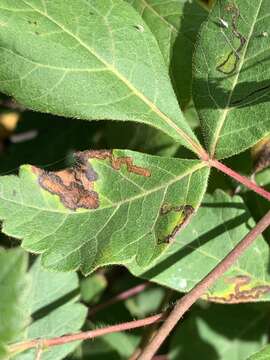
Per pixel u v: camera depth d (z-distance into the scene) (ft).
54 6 0.47
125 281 0.71
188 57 0.55
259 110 0.49
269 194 0.49
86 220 0.46
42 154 0.69
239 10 0.50
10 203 0.45
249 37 0.50
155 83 0.48
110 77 0.47
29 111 0.73
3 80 0.45
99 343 0.66
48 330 0.54
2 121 0.80
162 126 0.48
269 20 0.49
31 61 0.46
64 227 0.45
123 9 0.48
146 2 0.56
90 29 0.47
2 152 0.75
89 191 0.46
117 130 0.60
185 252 0.53
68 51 0.46
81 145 0.69
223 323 0.67
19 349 0.44
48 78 0.46
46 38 0.46
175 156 0.58
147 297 0.71
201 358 0.66
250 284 0.53
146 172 0.47
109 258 0.45
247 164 0.57
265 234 0.57
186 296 0.45
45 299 0.54
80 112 0.47
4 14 0.45
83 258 0.45
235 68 0.50
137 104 0.48
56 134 0.70
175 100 0.49
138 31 0.48
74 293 0.55
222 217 0.54
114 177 0.47
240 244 0.47
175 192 0.47
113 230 0.46
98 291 0.68
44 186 0.46
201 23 0.54
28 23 0.46
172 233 0.46
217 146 0.49
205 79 0.50
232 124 0.49
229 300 0.53
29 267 0.54
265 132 0.49
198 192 0.48
